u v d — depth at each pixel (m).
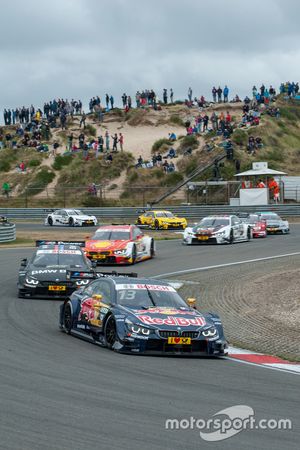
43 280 32.78
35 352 20.61
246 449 12.03
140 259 48.81
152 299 22.81
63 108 133.88
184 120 137.75
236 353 22.20
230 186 102.19
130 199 108.50
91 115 143.38
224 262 48.59
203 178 110.19
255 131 123.88
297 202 99.25
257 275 41.19
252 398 15.74
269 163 114.00
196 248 58.00
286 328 26.39
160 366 19.27
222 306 31.59
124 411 14.09
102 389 16.05
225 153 113.38
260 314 29.38
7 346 21.45
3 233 63.12
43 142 128.50
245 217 74.62
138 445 12.00
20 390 15.62
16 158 124.94
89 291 24.33
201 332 21.19
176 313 22.00
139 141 130.62
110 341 21.69
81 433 12.54
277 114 131.62
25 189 105.38
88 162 119.81
